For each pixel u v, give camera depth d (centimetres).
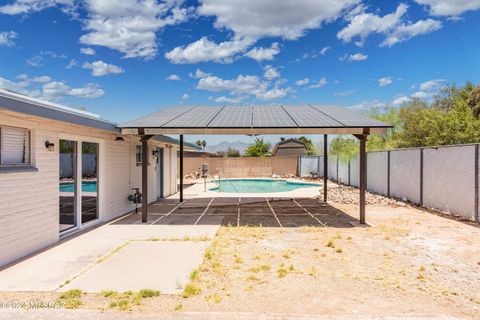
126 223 902
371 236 746
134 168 1148
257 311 381
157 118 961
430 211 1095
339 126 823
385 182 1516
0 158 546
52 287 449
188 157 2886
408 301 409
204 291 437
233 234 764
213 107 1249
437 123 1622
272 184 2433
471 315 372
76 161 806
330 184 2122
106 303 400
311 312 379
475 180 904
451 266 543
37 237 627
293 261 566
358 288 450
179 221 927
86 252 619
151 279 475
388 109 2058
